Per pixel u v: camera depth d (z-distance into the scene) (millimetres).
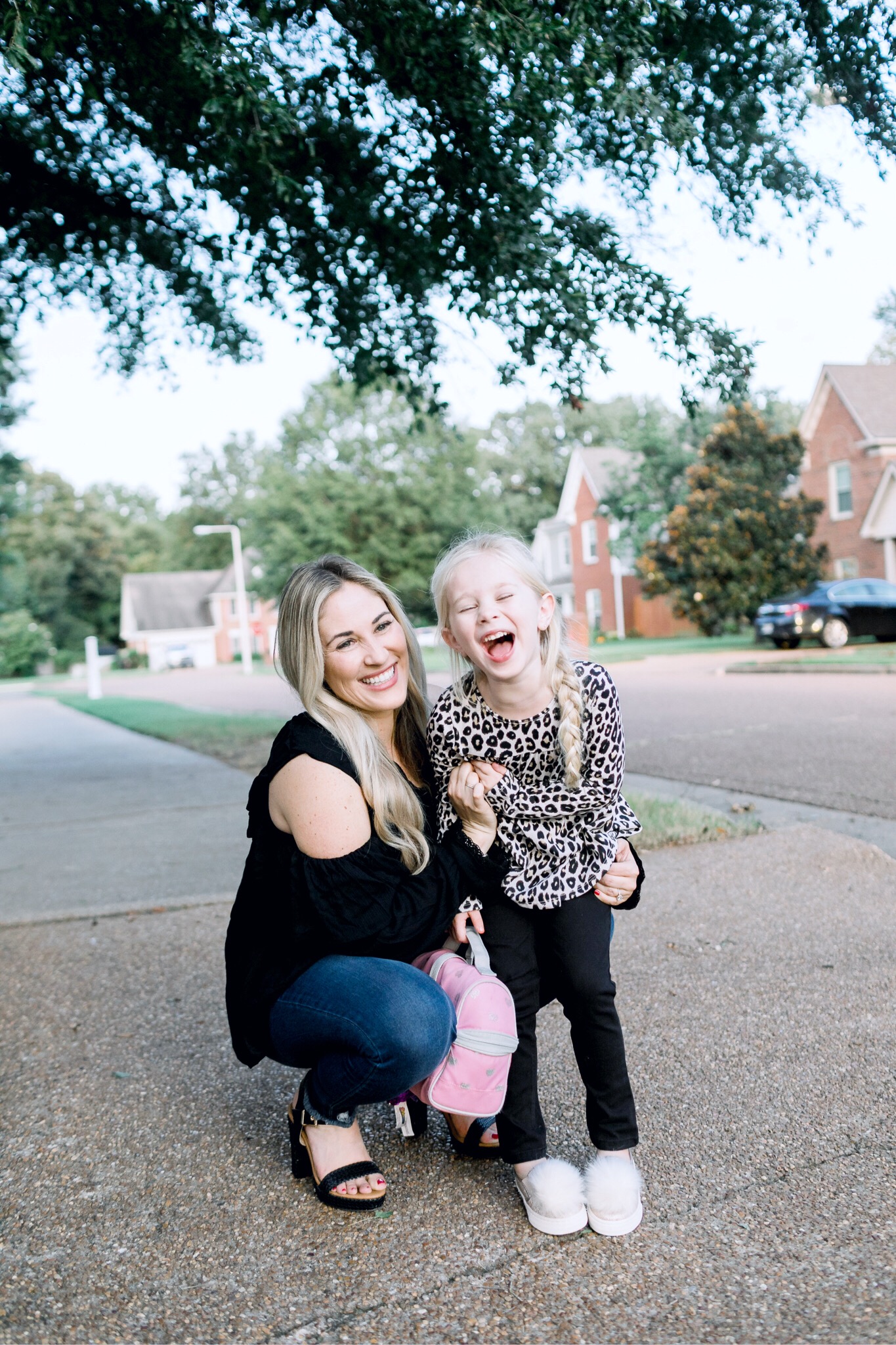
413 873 2195
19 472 23891
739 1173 2340
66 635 76812
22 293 7363
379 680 2291
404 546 37844
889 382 28703
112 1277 2080
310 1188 2406
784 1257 2004
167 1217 2309
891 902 4363
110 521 83000
